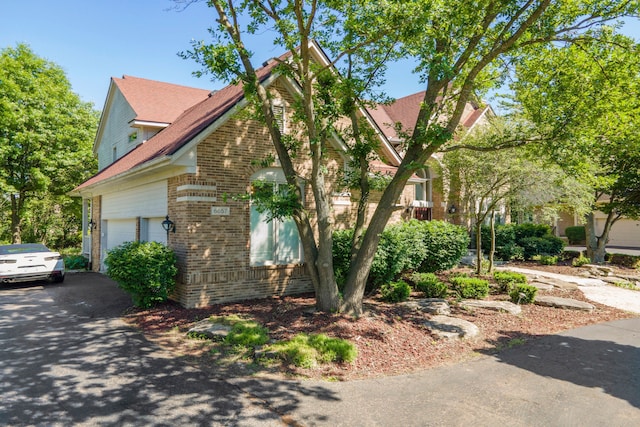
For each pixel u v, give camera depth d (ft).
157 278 29.76
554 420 14.38
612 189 57.11
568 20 28.04
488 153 40.75
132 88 62.49
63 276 45.96
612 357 21.30
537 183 40.29
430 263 42.42
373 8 22.56
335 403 15.64
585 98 27.96
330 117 27.27
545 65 30.07
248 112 29.81
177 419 14.30
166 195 34.86
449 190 51.78
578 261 57.06
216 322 25.67
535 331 26.30
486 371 19.20
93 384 17.31
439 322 26.16
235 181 33.01
